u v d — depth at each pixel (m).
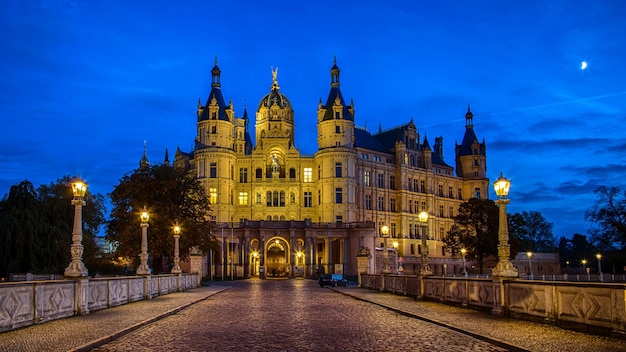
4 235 62.91
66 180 84.31
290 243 100.25
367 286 53.75
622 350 13.88
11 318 18.42
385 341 16.50
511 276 22.56
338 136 112.38
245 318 23.58
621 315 15.55
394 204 126.06
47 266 64.12
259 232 100.69
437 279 31.33
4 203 67.25
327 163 111.19
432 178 133.50
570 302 17.91
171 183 65.19
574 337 16.09
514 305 21.70
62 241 65.88
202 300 35.91
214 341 16.62
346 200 110.19
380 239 120.94
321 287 59.41
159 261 65.38
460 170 144.50
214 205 106.88
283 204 114.00
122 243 60.75
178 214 65.25
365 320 22.55
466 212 108.75
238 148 134.88
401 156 127.50
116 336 17.28
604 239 90.31
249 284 69.38
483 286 24.67
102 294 27.09
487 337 16.27
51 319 21.23
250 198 113.00
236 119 140.75
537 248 157.75
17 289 18.86
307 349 15.12
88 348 15.06
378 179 123.69
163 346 15.70
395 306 28.42
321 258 111.75
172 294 41.75
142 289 35.03
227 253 100.44
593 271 130.38
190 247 66.06
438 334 18.00
